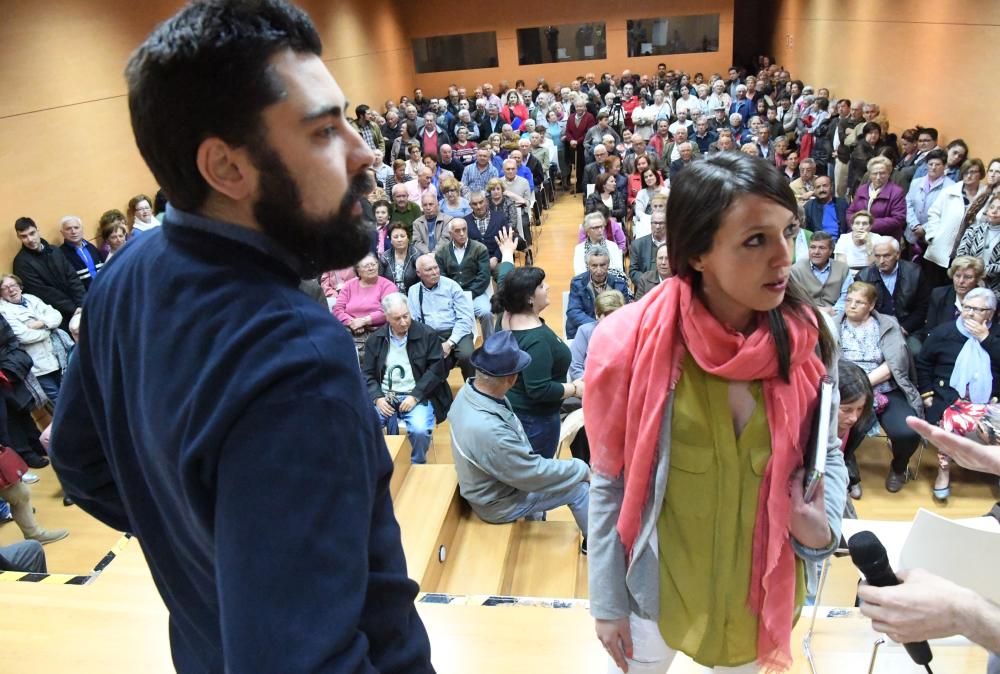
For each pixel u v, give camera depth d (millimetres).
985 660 1494
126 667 1741
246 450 499
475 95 14539
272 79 540
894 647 1540
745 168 810
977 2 6680
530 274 3262
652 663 1188
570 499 2857
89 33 6039
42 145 5465
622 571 1062
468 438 2754
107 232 5613
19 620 1915
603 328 1020
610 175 7406
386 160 10625
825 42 12008
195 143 546
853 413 2416
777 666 1068
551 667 1703
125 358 615
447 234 5984
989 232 4531
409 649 693
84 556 3490
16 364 4152
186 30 529
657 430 948
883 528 2057
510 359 2701
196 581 655
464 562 2764
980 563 1153
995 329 3689
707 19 15133
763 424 929
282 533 490
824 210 6023
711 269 859
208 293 558
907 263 4523
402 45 15445
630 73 14227
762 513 981
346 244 621
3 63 5129
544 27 15570
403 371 4035
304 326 547
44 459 4344
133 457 663
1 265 4945
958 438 1086
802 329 894
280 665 474
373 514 648
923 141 6582
